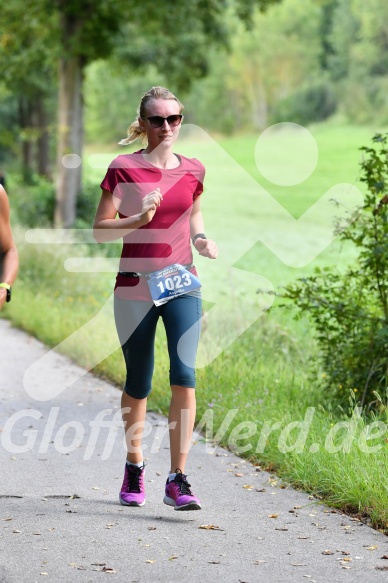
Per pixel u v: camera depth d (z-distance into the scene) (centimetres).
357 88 15662
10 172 7444
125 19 5178
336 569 988
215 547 1059
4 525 1130
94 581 945
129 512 1195
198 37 6059
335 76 17462
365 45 16150
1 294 1187
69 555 1024
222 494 1280
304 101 16938
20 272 3488
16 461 1452
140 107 1191
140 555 1027
